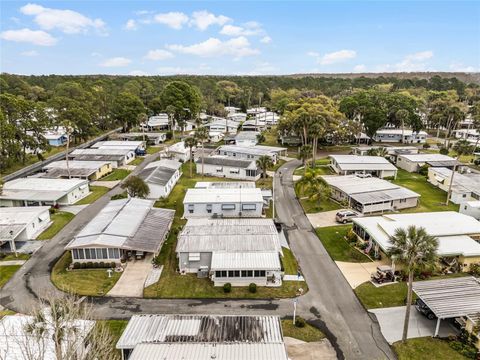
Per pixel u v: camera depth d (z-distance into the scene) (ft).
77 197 207.72
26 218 157.79
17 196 190.29
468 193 201.05
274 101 610.24
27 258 139.74
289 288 119.96
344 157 272.31
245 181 244.42
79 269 131.34
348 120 376.68
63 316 80.28
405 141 380.78
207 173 263.29
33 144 273.13
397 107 395.55
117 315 105.50
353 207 192.75
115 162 280.10
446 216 157.38
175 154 300.81
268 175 258.37
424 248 86.43
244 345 81.56
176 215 184.14
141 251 137.59
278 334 86.12
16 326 89.66
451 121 365.61
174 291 118.32
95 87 512.63
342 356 89.97
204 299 114.21
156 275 128.06
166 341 83.10
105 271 130.11
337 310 108.37
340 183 213.05
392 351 91.71
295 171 269.85
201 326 89.30
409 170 271.08
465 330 95.86
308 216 183.62
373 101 414.21
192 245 132.05
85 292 117.50
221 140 395.55
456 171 253.85
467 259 128.47
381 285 120.88
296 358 89.15
